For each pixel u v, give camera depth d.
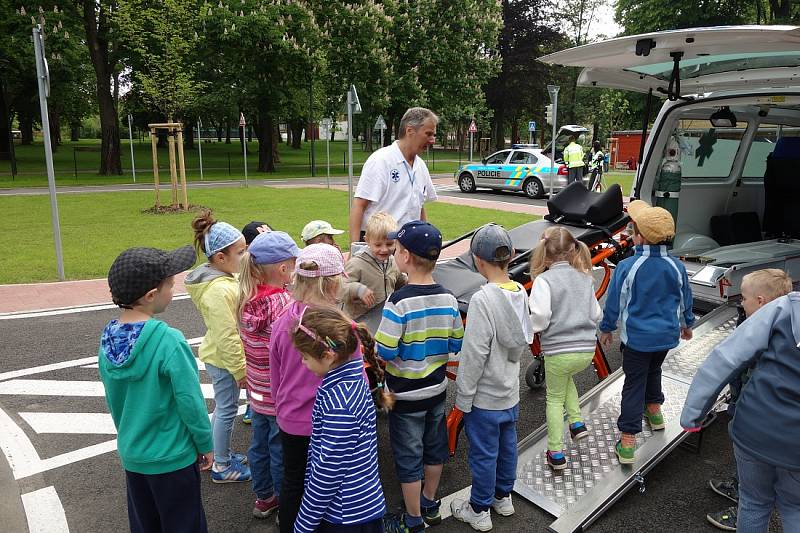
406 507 3.02
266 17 24.03
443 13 31.75
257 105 28.17
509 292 2.98
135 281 2.31
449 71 32.31
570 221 5.07
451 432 3.86
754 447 2.35
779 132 6.64
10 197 17.72
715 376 2.45
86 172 28.77
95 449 3.98
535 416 4.46
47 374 5.19
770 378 2.30
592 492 3.27
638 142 33.62
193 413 2.42
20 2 23.36
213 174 29.23
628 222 5.04
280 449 3.08
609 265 5.20
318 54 25.41
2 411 4.50
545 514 3.24
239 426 4.38
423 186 4.42
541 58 4.70
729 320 4.82
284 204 16.11
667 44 3.99
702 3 30.25
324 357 2.23
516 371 3.10
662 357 3.59
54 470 3.72
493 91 44.47
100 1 25.27
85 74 31.17
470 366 2.94
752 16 31.88
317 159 42.50
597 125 38.44
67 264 9.09
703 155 6.12
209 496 3.48
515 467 3.21
